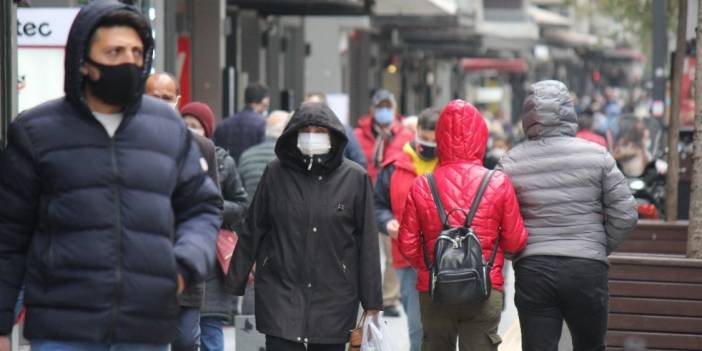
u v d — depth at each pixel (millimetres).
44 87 24938
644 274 20797
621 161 41594
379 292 17938
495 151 53344
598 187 18062
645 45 92312
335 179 17938
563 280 17875
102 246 11789
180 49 44531
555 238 18031
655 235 27969
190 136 12422
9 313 12109
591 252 17953
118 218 11852
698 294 20625
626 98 183375
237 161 32094
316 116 17625
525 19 114812
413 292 23594
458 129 18453
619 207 18031
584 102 113938
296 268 17797
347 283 17922
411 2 62406
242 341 21031
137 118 12062
